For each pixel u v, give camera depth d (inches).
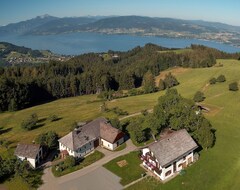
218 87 6058.1
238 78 6545.3
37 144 3501.5
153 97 6343.5
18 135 4601.4
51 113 5925.2
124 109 5354.3
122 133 3710.6
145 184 2849.4
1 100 6466.5
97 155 3462.1
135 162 3240.7
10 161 3250.5
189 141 3144.7
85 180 2982.3
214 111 4626.0
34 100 7504.9
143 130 3791.8
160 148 2955.2
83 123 4471.0
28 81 7500.0
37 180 3043.8
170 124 3676.2
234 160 3213.6
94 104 6328.7
